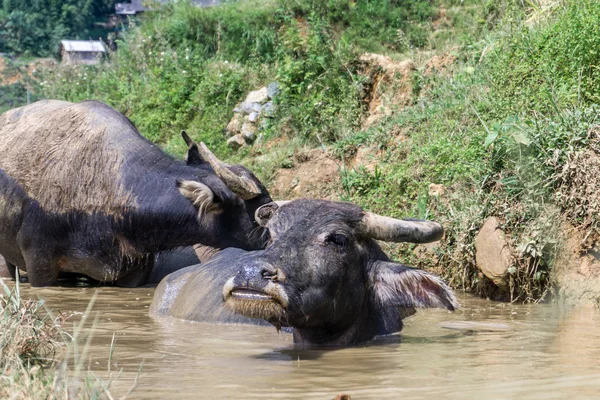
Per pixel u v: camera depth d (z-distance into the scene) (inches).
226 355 391.9
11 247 728.3
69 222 698.2
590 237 572.1
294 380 330.3
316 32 1030.4
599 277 560.1
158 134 1075.9
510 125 630.5
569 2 784.9
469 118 754.8
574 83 677.3
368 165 800.3
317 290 398.6
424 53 981.8
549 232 580.4
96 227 692.7
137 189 682.2
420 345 418.3
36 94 1439.5
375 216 429.4
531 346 405.1
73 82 1326.3
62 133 716.0
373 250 443.5
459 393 299.0
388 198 727.1
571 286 567.5
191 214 662.5
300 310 390.6
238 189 625.6
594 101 656.4
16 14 2600.9
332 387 315.6
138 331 463.5
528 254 580.4
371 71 942.4
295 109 941.2
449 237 636.1
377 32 1120.2
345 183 768.9
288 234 408.2
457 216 629.0
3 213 714.8
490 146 652.7
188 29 1251.2
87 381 295.9
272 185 844.6
